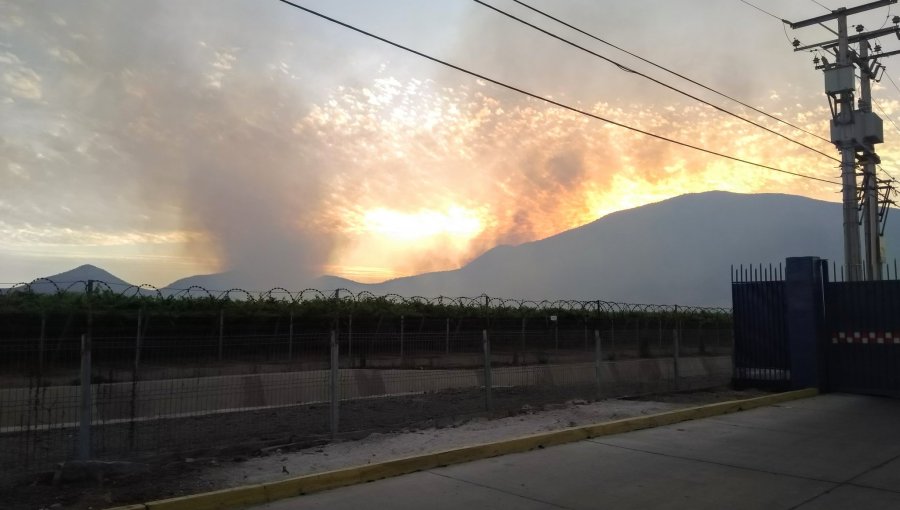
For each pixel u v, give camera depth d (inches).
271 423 454.0
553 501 279.3
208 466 325.7
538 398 607.5
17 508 258.4
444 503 276.1
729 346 1179.9
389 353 802.8
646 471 333.4
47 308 647.1
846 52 1082.1
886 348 635.5
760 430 454.0
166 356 550.0
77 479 295.7
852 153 1088.2
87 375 317.7
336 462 335.9
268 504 277.6
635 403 566.3
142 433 401.4
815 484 308.2
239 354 660.7
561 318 1160.2
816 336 654.5
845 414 528.1
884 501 280.2
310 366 681.6
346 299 924.0
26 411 395.9
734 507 270.8
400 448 369.7
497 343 894.4
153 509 257.6
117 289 767.7
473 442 385.7
